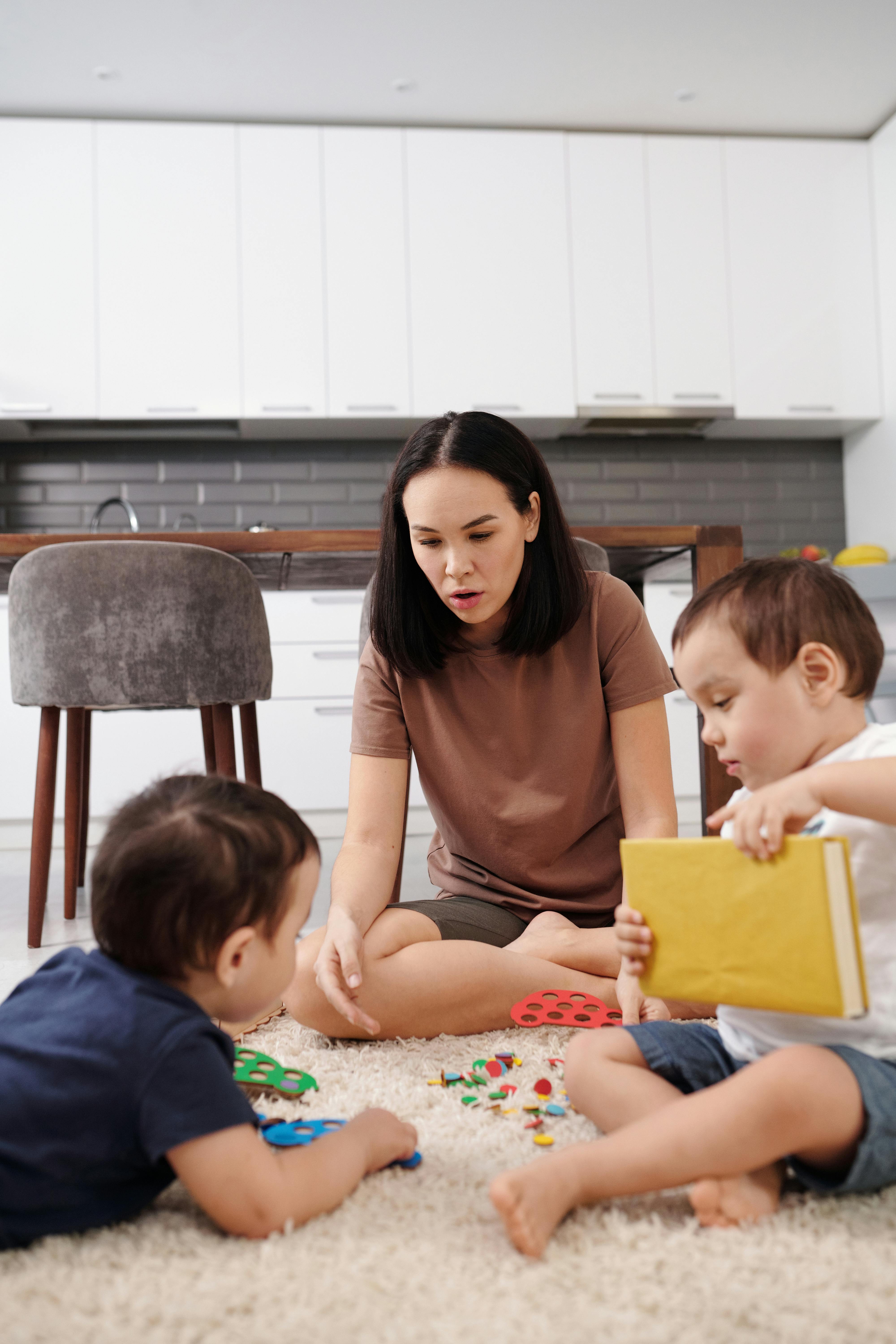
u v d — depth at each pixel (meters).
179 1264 0.70
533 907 1.40
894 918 0.81
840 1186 0.75
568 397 3.95
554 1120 0.95
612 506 4.26
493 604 1.23
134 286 3.77
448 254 3.91
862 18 3.44
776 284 4.05
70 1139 0.73
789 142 4.08
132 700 1.99
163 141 3.79
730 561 2.18
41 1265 0.70
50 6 3.25
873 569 3.44
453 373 3.90
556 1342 0.60
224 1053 0.79
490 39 3.49
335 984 1.11
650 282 3.99
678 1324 0.62
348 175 3.87
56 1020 0.77
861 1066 0.74
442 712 1.39
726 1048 0.90
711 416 4.00
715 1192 0.74
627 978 1.14
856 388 4.06
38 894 1.98
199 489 4.07
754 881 0.78
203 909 0.77
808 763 0.86
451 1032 1.23
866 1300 0.64
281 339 3.83
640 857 0.85
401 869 1.50
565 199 3.97
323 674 3.51
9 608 2.03
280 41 3.46
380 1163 0.85
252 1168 0.73
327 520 4.12
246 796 0.83
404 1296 0.66
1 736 3.41
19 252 3.72
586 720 1.38
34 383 3.72
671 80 3.75
